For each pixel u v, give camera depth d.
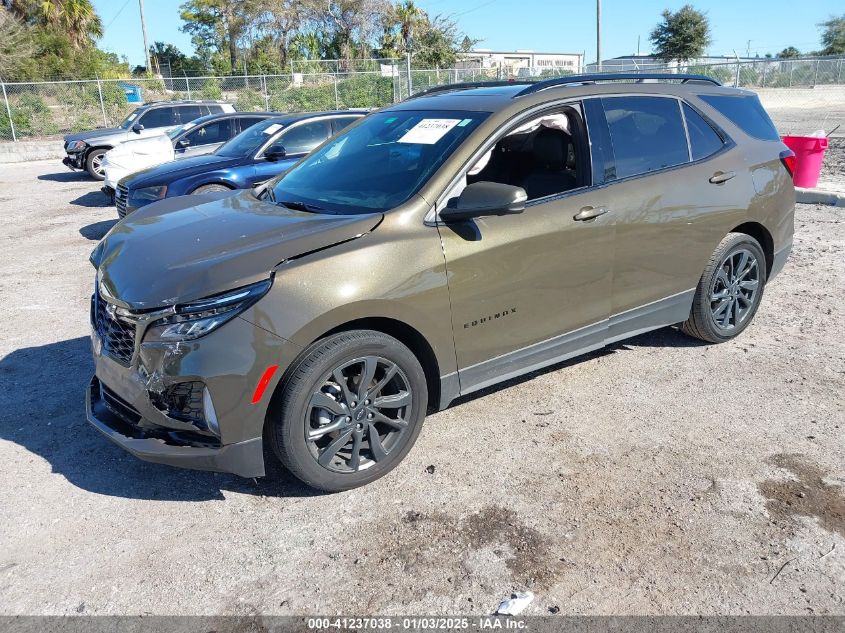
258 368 2.89
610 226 3.89
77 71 38.34
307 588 2.71
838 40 60.47
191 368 2.85
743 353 4.78
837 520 3.02
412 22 48.88
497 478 3.40
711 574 2.72
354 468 3.28
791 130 19.64
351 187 3.71
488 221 3.48
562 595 2.63
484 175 3.77
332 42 49.50
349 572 2.79
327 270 3.02
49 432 3.97
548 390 4.32
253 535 3.04
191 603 2.65
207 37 55.62
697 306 4.62
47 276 7.41
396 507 3.20
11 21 32.94
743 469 3.41
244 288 2.89
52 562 2.89
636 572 2.74
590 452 3.61
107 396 3.33
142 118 16.98
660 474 3.39
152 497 3.34
